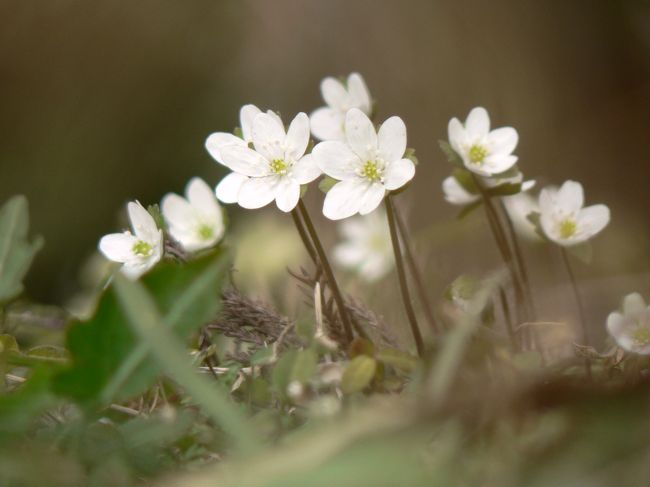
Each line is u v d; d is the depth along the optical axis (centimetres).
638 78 93
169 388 42
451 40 94
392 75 94
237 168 41
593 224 43
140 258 42
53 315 51
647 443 36
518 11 95
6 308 47
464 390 37
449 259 59
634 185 88
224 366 43
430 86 92
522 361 40
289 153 41
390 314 49
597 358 40
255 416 39
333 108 46
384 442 36
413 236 60
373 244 58
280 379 39
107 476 37
